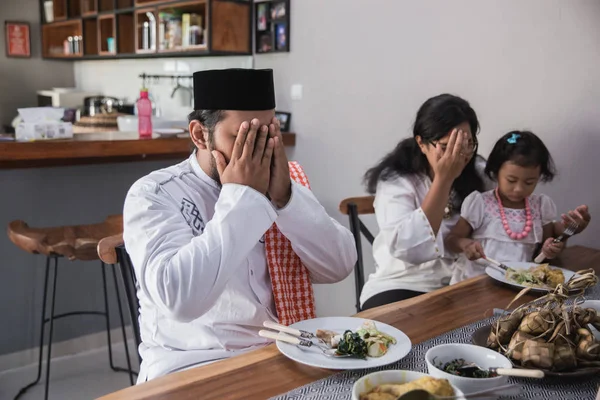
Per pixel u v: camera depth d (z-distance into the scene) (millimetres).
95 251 2021
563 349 914
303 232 1218
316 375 924
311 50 2801
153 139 2594
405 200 1771
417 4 2338
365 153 2615
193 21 3395
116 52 4191
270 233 1259
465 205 1778
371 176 1923
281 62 2982
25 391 2422
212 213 1232
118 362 2717
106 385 2500
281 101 3004
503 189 1724
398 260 1854
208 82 1102
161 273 1028
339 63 2676
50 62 5465
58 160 2504
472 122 1678
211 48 3014
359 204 2000
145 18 3945
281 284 1246
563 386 896
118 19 4152
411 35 2375
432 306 1253
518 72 2064
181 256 1036
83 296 2748
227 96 1080
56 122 2539
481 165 1957
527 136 1696
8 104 5262
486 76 2158
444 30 2262
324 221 1243
